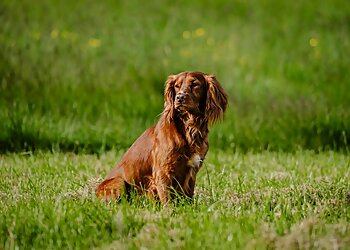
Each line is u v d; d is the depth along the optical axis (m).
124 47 19.83
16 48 18.64
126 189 8.84
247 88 17.48
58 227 7.15
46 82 16.12
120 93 16.09
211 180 9.97
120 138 13.60
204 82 8.72
